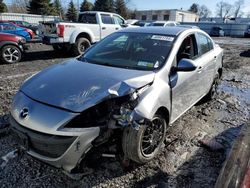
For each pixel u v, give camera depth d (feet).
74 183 7.98
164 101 8.85
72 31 31.19
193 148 10.26
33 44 46.68
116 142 7.87
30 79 9.32
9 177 8.14
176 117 10.57
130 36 11.75
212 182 8.26
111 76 8.61
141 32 11.93
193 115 13.79
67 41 30.96
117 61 10.32
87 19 35.12
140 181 8.18
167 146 10.27
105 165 8.77
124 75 8.72
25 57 32.09
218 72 16.28
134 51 10.64
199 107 15.06
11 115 8.07
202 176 8.54
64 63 10.59
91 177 8.24
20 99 8.12
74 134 6.91
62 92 7.75
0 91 16.48
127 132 7.75
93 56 11.11
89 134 7.02
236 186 6.11
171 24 59.31
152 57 10.05
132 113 7.43
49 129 6.95
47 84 8.32
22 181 8.00
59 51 34.73
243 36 107.04
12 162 8.86
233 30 121.19
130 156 8.13
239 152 7.34
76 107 7.18
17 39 27.91
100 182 8.05
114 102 7.51
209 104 15.65
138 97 7.84
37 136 7.09
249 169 6.62
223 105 15.62
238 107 15.44
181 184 8.14
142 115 7.59
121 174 8.45
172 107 9.78
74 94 7.61
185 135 11.30
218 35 101.60
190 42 11.99
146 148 8.59
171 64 9.83
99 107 7.35
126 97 7.68
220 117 13.75
